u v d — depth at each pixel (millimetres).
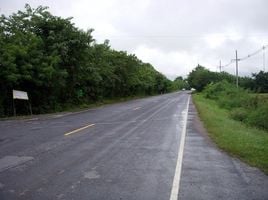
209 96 64438
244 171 8555
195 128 17203
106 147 11820
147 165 9148
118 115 25359
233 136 13883
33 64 28562
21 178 7934
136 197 6578
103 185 7359
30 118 24062
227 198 6516
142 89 85312
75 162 9539
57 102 35156
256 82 82938
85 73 38594
